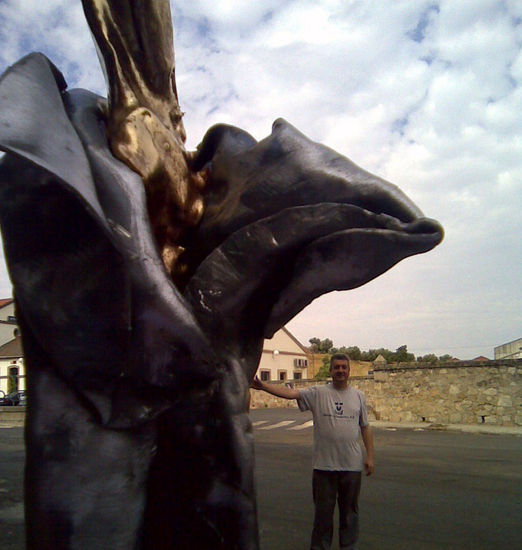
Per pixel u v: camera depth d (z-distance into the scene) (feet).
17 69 4.17
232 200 5.76
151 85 5.52
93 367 4.43
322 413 13.08
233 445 5.06
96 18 5.09
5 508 16.75
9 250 4.38
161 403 4.66
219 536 5.00
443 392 52.90
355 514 12.85
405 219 5.22
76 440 4.49
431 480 23.18
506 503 19.01
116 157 5.01
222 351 5.23
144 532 4.94
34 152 3.60
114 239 3.93
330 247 5.29
